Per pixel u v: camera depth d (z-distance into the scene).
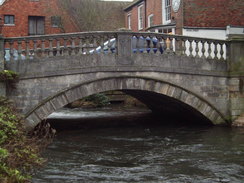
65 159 9.30
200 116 14.53
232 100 13.94
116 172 8.12
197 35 18.80
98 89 12.31
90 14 30.12
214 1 19.17
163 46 13.23
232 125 13.86
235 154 9.68
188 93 13.52
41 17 27.77
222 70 13.98
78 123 16.41
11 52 11.36
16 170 5.42
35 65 11.53
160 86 13.12
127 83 12.66
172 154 9.84
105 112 21.09
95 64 12.20
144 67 12.77
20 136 7.56
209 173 7.98
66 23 28.44
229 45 13.98
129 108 23.48
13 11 26.73
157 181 7.45
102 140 12.04
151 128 14.86
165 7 21.83
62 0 28.72
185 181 7.44
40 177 7.71
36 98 11.55
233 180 7.49
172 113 17.62
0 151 5.58
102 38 12.30
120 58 12.48
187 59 13.37
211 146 10.74
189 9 18.75
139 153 10.00
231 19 19.50
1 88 10.91
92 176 7.80
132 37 12.70
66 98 11.88
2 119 7.61
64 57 11.84
